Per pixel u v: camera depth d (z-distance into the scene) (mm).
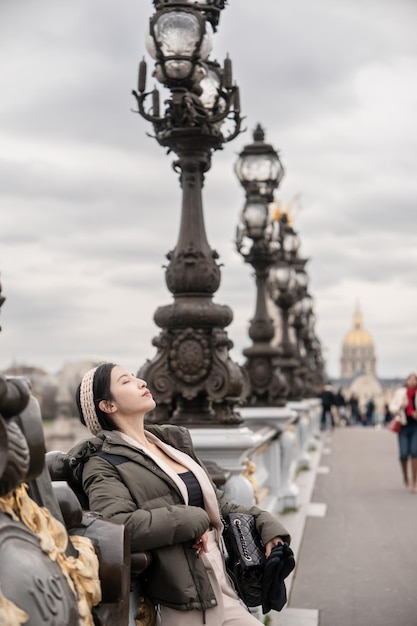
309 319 27359
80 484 3832
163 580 3715
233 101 6934
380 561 9109
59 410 48906
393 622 6797
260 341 11883
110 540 3057
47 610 2457
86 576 2801
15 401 2438
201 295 6754
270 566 4027
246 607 4441
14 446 2410
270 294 17062
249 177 11445
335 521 11719
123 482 3732
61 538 2727
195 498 3947
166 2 6793
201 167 6934
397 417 15367
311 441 25625
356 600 7492
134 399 3926
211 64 7207
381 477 17672
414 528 11141
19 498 2564
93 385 3961
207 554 3957
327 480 17062
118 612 3121
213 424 6668
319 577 8375
